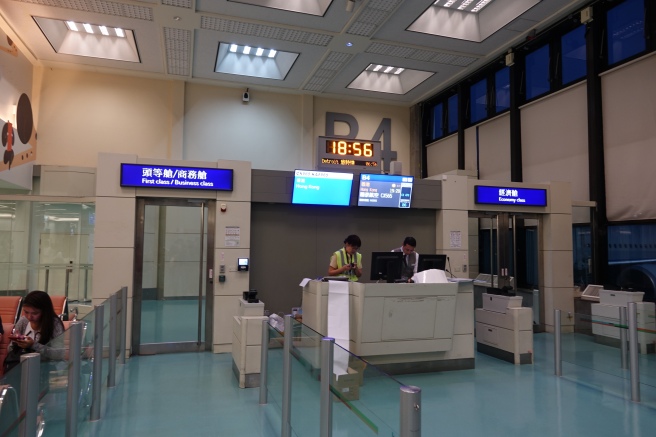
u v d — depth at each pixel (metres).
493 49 9.12
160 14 7.55
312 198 6.72
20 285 6.97
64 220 7.21
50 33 8.35
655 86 6.79
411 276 5.54
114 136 10.01
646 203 6.93
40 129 9.54
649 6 6.84
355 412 2.10
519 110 9.39
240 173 6.46
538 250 8.15
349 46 8.78
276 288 6.74
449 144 11.42
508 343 5.89
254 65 10.24
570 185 8.09
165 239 6.29
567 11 7.73
